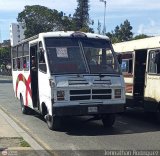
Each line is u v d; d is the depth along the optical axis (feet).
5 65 306.96
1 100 81.05
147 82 49.19
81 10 283.59
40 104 46.44
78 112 41.19
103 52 44.80
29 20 260.01
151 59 48.55
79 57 43.65
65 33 45.16
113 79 42.73
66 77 41.55
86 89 41.42
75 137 39.83
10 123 46.80
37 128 45.52
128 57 54.85
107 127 46.01
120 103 42.63
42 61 44.60
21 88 58.65
